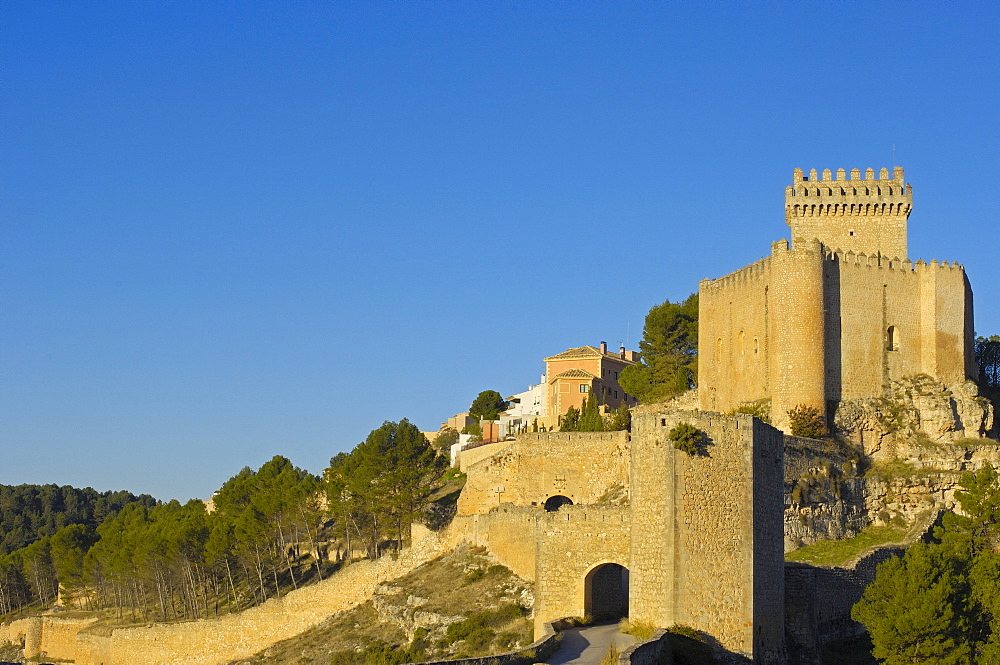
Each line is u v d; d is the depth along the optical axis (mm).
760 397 122750
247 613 133500
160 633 140250
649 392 163875
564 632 67000
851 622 86312
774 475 67312
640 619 62938
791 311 118125
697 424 63062
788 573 79375
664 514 62375
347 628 115312
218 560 156625
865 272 121312
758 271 124125
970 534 94500
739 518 63000
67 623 170125
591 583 72438
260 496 163750
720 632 61719
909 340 122125
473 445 189875
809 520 102812
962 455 113938
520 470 120312
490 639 93125
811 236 127750
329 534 159375
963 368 122938
